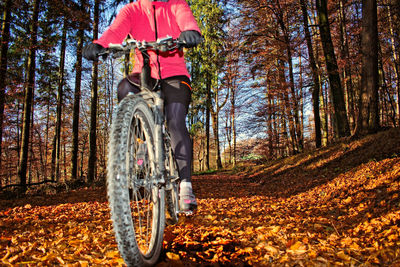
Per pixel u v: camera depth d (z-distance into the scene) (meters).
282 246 2.96
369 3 11.49
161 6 2.29
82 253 2.60
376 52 11.66
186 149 2.24
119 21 2.21
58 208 6.35
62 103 21.77
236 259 2.55
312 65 16.97
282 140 21.72
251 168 23.47
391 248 2.60
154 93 2.17
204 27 28.45
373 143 10.74
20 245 2.93
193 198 2.21
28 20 13.41
